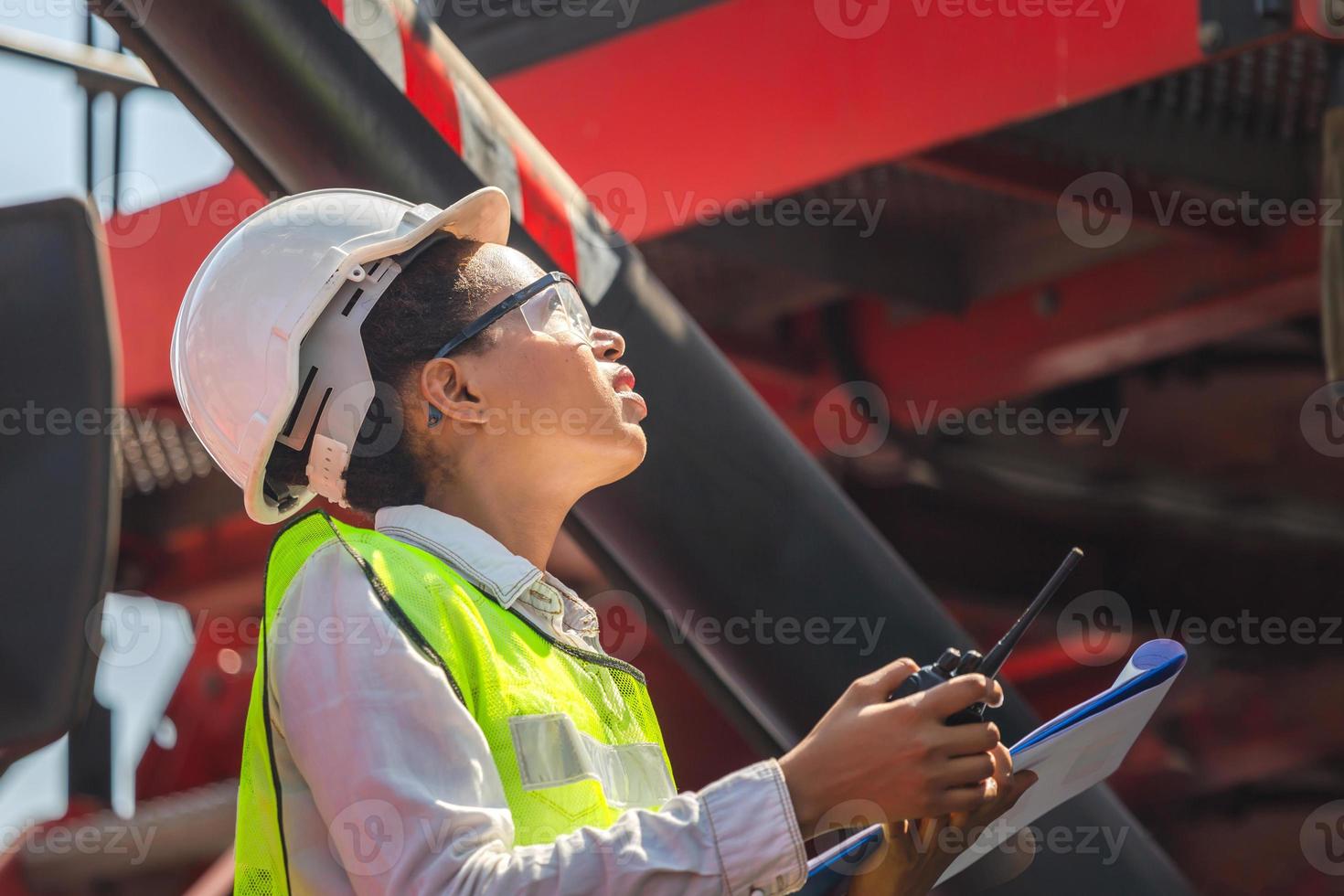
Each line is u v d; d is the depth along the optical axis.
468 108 6.82
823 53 8.58
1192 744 13.68
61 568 4.22
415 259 5.00
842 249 10.52
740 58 8.88
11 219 4.40
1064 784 4.38
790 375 11.62
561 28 9.54
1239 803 13.60
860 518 7.36
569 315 5.02
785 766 3.79
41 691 4.18
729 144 8.87
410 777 3.86
